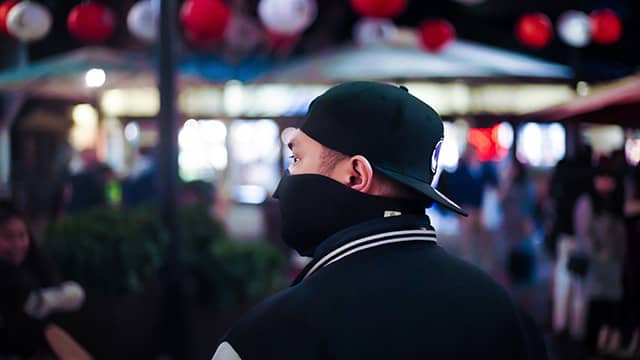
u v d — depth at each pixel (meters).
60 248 8.59
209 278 9.29
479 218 16.59
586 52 30.05
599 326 10.57
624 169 11.26
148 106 20.81
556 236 11.66
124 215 9.01
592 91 10.26
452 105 19.95
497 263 16.55
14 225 5.97
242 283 9.35
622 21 30.41
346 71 19.12
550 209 12.77
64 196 17.25
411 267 2.10
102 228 8.70
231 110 19.91
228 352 1.98
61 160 17.55
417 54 20.06
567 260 11.00
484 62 19.97
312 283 2.05
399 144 2.12
